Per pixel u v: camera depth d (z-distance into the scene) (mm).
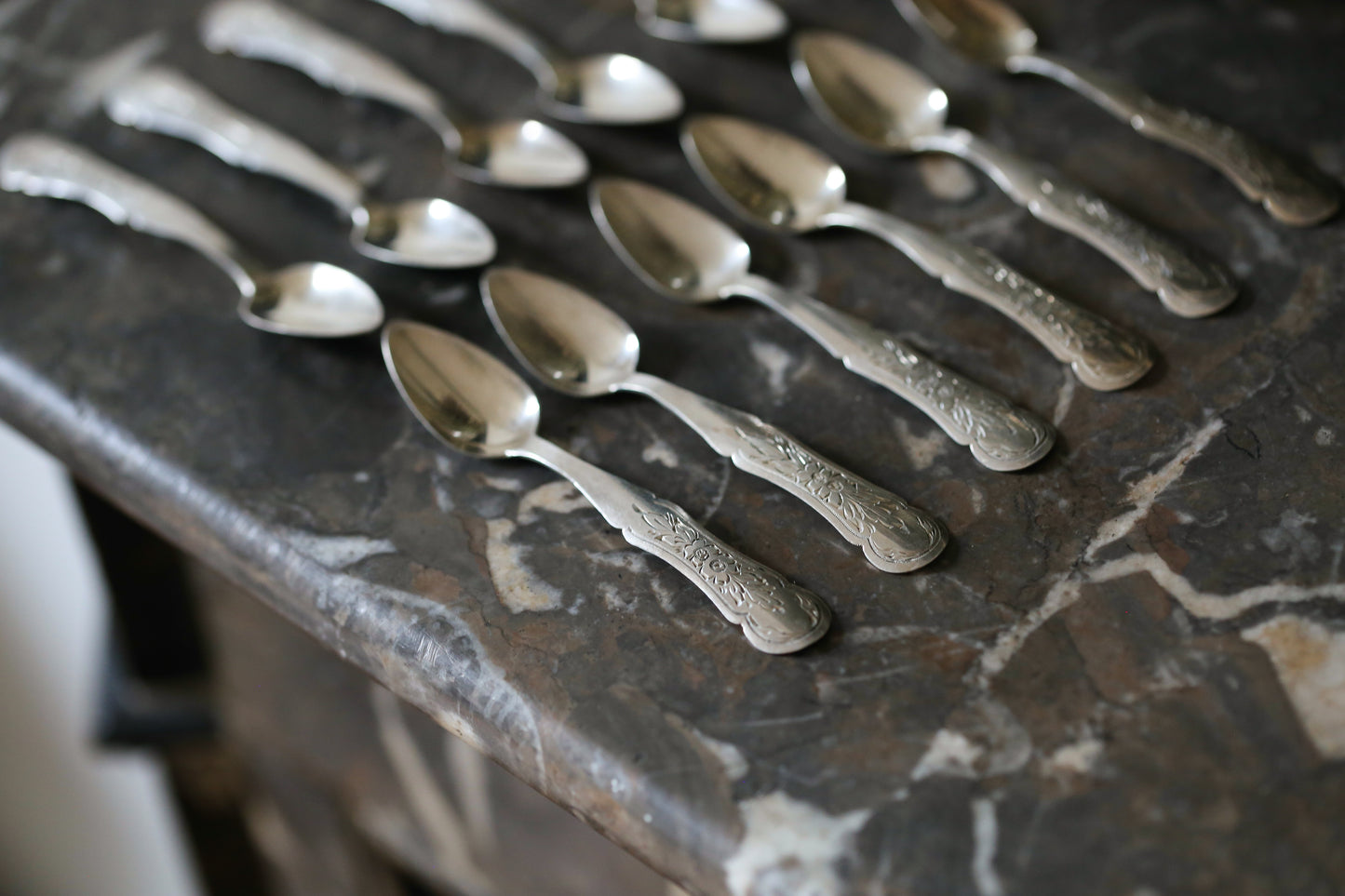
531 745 514
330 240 611
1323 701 497
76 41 681
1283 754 491
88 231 625
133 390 583
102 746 798
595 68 641
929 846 488
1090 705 501
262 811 855
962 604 517
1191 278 560
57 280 612
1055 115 607
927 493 535
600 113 629
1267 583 512
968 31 629
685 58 643
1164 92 604
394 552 542
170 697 782
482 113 640
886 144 607
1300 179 575
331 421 568
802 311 570
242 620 730
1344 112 589
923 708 504
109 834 1152
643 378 562
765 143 608
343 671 718
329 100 649
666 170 615
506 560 537
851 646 514
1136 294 562
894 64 619
